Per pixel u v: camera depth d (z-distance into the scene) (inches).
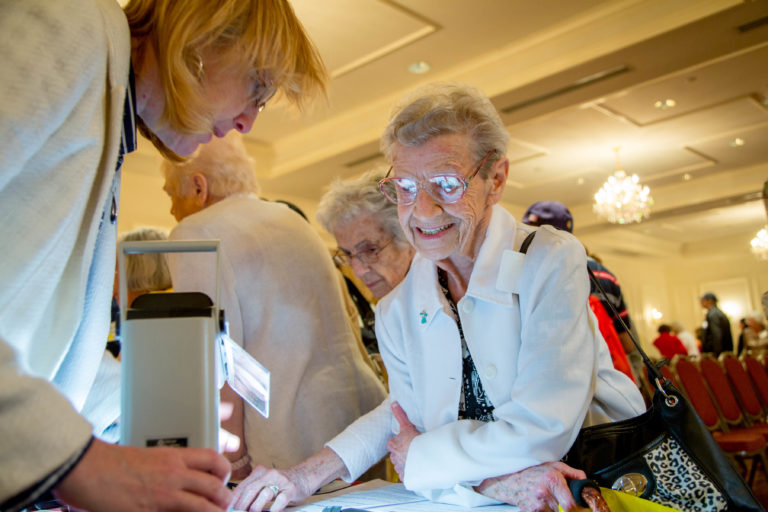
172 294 27.7
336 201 77.7
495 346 45.1
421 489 43.5
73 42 29.0
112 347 59.0
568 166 390.0
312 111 46.6
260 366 30.5
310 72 42.4
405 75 257.6
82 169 30.2
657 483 39.5
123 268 27.7
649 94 288.7
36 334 31.2
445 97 45.1
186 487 24.1
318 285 64.1
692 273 732.7
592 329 46.5
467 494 41.8
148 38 36.1
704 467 39.1
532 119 276.7
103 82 31.2
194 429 26.2
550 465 38.7
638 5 212.8
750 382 196.4
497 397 44.9
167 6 35.4
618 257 677.3
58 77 28.1
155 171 311.9
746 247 684.1
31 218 28.2
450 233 45.4
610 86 246.7
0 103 26.1
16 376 23.0
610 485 39.7
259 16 37.1
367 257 77.7
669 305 745.0
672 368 174.1
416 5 209.0
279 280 60.5
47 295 30.0
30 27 27.8
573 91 250.2
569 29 228.2
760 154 392.2
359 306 91.4
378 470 68.7
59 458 22.7
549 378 40.9
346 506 44.1
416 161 44.8
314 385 60.6
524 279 44.4
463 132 44.8
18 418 22.5
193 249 28.5
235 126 42.6
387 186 76.2
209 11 35.0
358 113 290.4
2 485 21.9
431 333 47.9
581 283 43.4
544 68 234.8
